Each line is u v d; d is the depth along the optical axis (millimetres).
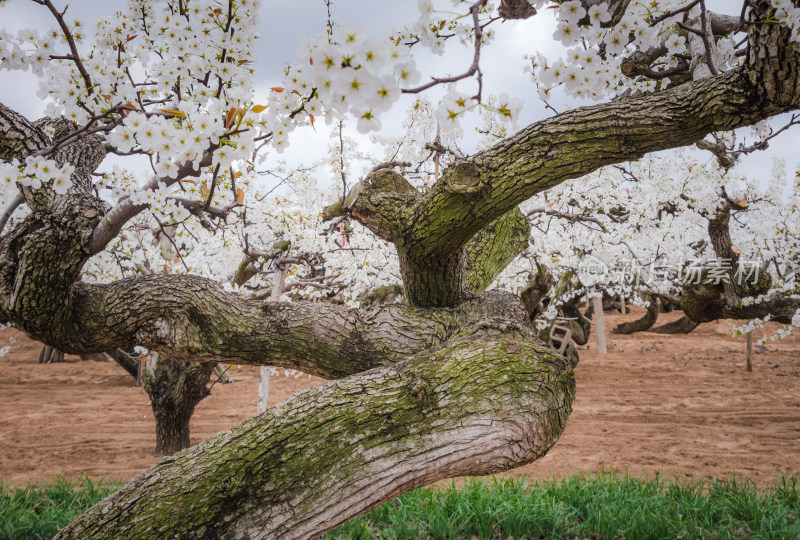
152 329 2758
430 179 6684
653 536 4371
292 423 2264
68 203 2621
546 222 8289
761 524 4523
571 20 1766
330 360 2883
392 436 2199
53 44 2082
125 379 12680
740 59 2408
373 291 7262
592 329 18656
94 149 3232
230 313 2820
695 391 10789
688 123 2133
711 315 7988
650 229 8914
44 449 7723
